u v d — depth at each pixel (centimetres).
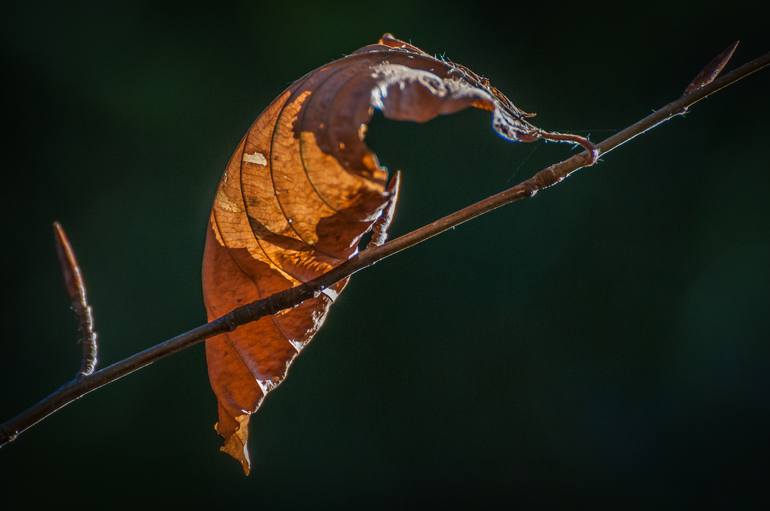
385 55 84
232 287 86
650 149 270
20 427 84
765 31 266
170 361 237
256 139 85
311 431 234
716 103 270
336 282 85
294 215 85
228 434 86
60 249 84
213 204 85
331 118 84
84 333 85
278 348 86
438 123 235
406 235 85
